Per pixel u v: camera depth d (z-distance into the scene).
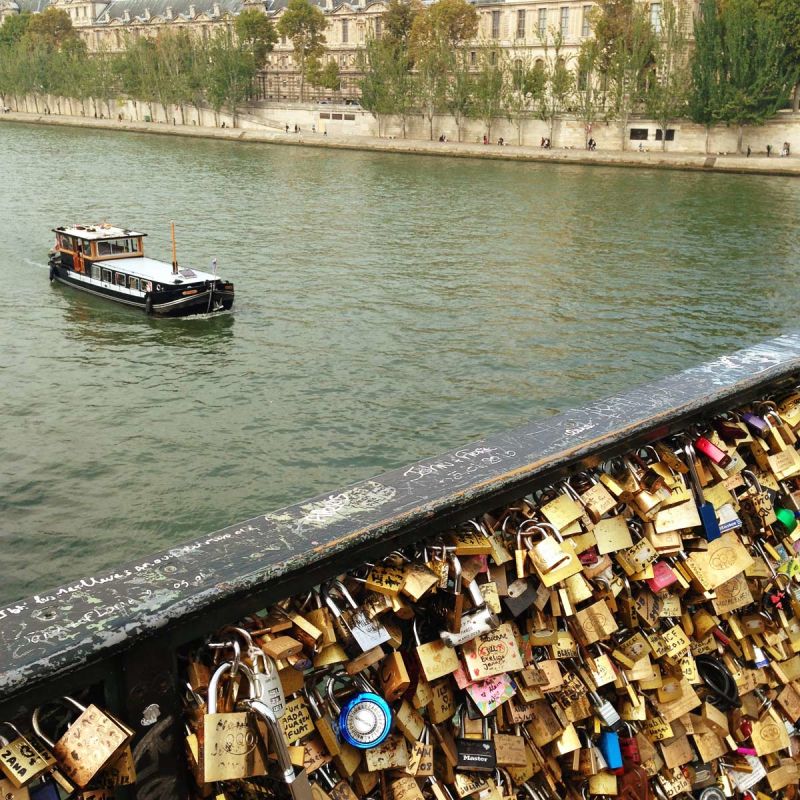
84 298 39.03
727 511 3.35
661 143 97.94
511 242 51.16
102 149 100.94
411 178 80.06
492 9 117.31
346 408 27.44
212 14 154.12
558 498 2.80
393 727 2.47
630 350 33.09
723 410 3.42
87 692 1.92
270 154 101.88
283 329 35.00
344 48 137.38
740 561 3.31
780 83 88.69
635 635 3.06
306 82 132.50
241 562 2.01
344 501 2.34
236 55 127.12
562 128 103.50
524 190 72.69
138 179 74.69
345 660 2.27
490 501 2.56
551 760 2.86
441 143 109.50
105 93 146.75
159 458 23.75
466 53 116.25
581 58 99.88
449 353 32.31
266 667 2.07
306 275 43.28
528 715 2.75
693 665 3.26
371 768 2.40
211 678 1.98
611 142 100.88
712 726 3.37
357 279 42.50
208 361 31.38
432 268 44.78
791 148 91.50
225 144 114.81
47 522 20.58
